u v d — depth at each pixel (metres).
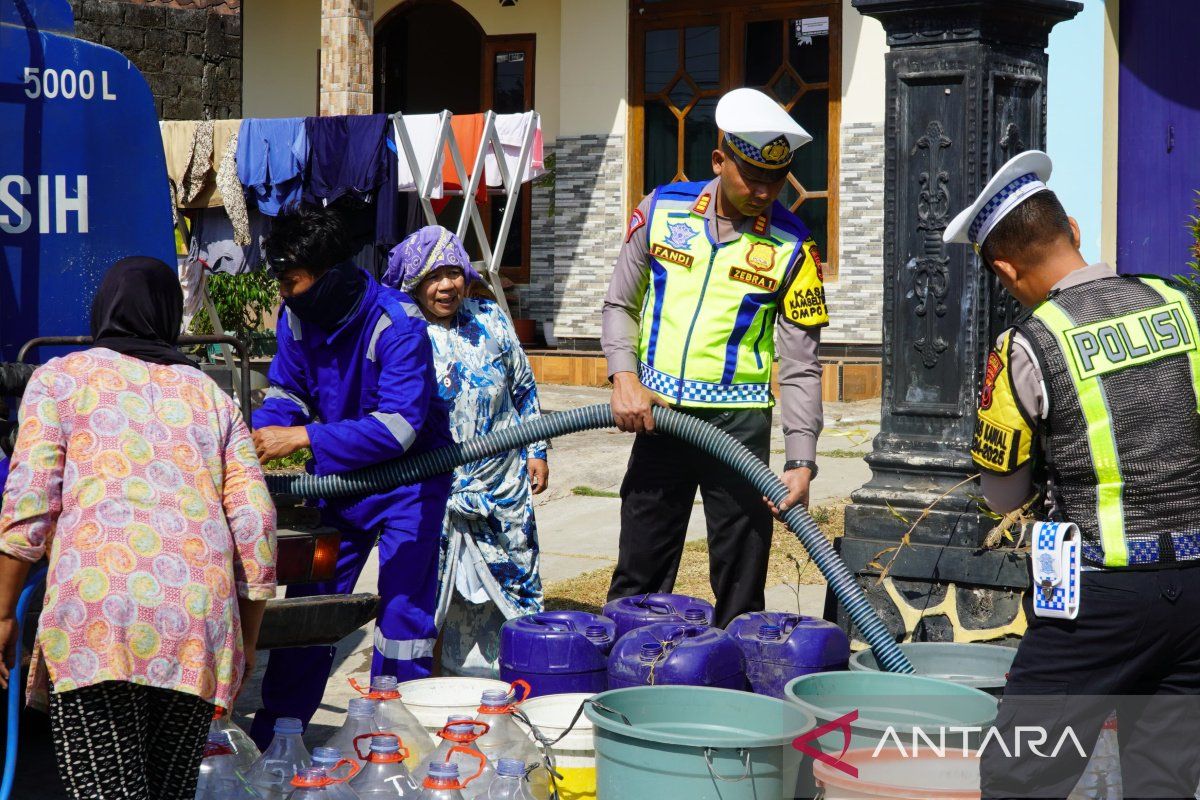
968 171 4.80
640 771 3.30
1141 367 2.92
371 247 9.31
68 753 3.01
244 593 3.21
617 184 13.52
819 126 12.60
